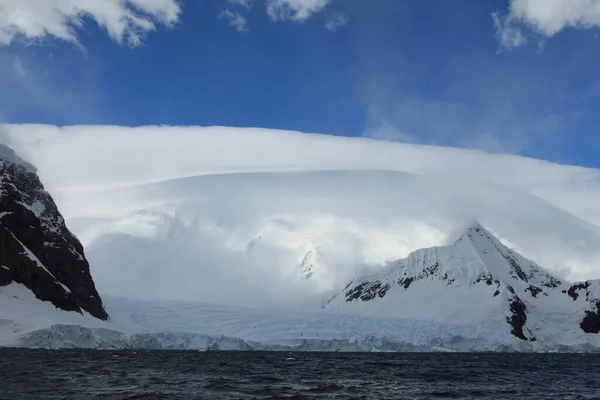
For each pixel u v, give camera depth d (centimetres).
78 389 8131
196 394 8056
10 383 8456
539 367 16825
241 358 17975
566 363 19988
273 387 9275
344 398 8119
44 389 7975
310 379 10988
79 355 15162
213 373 11575
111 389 8300
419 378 11812
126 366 12388
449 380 11519
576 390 9869
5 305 18838
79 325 19588
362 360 18500
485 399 8425
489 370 14888
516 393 9262
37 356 13912
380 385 10200
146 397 7556
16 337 17550
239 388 8962
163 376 10500
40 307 19875
